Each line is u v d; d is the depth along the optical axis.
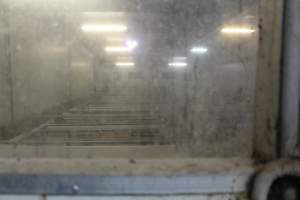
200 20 0.48
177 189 0.40
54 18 0.57
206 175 0.40
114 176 0.40
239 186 0.40
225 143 0.45
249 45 0.44
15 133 0.51
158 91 0.51
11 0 0.55
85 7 0.57
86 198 0.41
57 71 0.60
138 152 0.45
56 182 0.40
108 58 0.59
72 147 0.47
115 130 0.49
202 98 0.48
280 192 0.38
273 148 0.41
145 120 0.50
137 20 0.53
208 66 0.48
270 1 0.41
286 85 0.40
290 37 0.39
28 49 0.58
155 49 0.52
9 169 0.40
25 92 0.58
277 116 0.41
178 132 0.48
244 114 0.44
